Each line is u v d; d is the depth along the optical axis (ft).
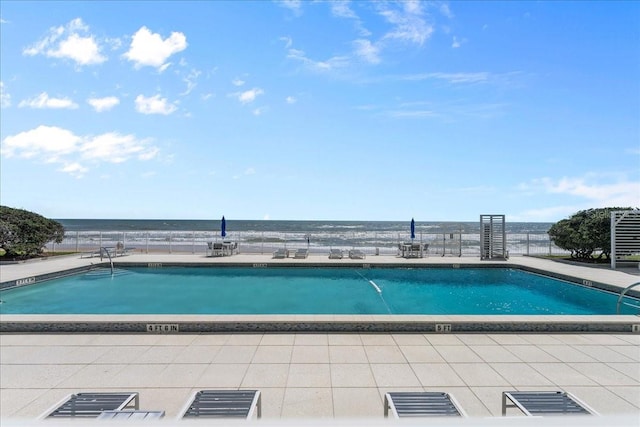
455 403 10.23
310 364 17.33
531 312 32.04
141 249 66.80
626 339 20.89
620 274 42.09
